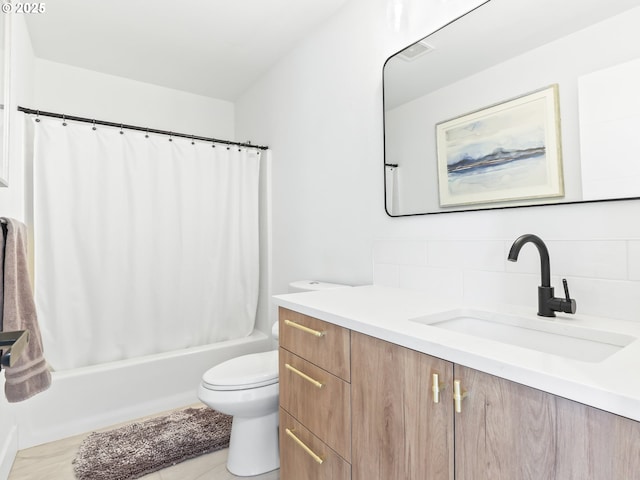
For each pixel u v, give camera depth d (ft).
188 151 8.40
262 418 5.58
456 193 4.65
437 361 2.60
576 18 3.54
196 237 8.48
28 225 6.77
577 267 3.56
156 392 7.43
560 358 2.24
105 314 7.35
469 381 2.40
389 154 5.60
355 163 6.37
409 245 5.32
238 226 9.03
